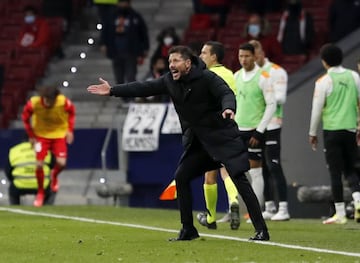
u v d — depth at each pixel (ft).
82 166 200.23
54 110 175.73
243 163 107.04
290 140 180.24
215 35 222.69
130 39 208.95
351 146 140.97
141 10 247.50
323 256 97.66
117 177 192.75
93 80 230.07
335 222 140.56
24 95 225.56
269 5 225.56
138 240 111.75
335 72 141.18
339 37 207.92
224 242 109.09
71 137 178.70
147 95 107.96
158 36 203.62
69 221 138.41
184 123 108.37
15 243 109.09
